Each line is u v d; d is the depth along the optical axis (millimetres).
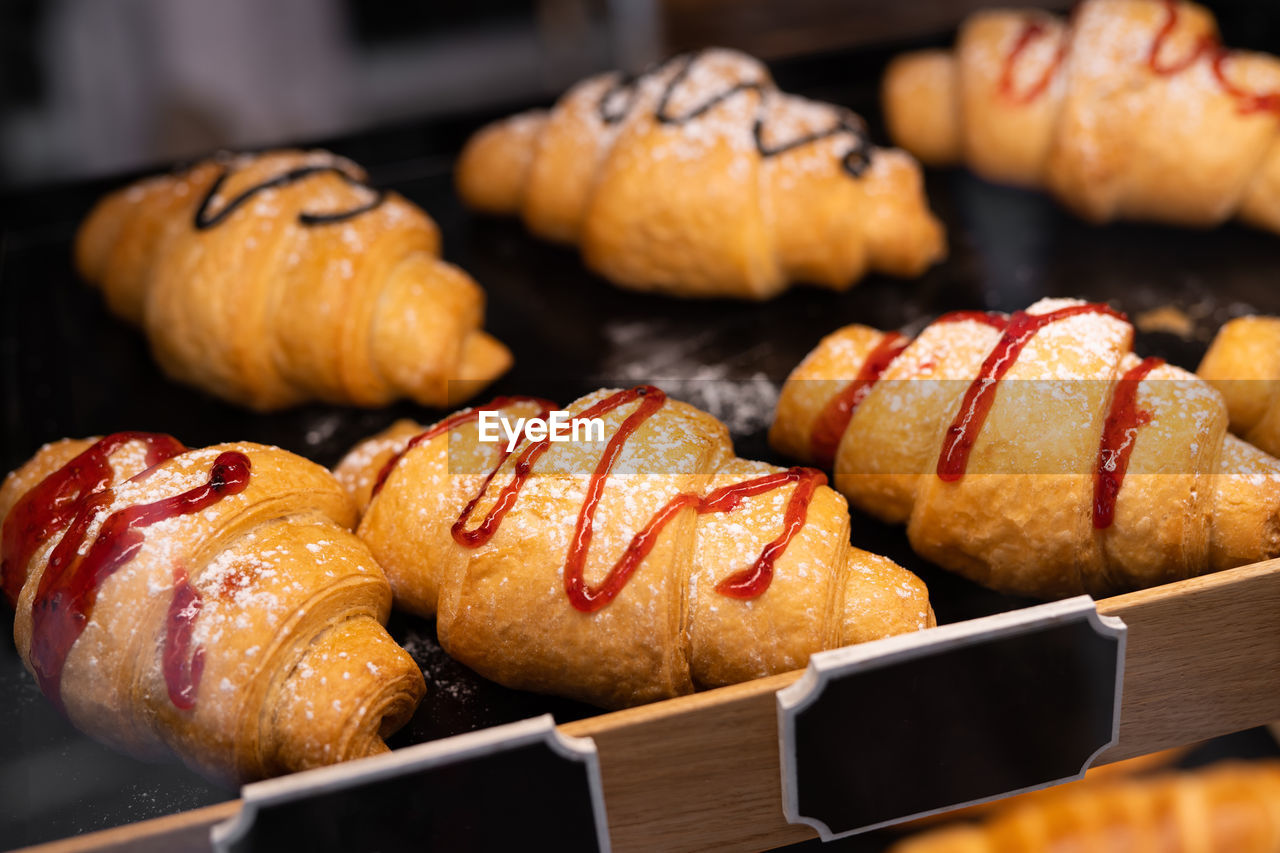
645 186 575
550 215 610
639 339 573
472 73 813
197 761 431
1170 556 452
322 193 564
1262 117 572
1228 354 488
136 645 427
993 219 616
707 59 617
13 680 474
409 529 465
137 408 557
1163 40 585
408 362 541
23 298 603
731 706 405
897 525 493
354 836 398
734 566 439
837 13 771
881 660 402
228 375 544
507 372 558
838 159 583
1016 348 461
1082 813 433
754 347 565
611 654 437
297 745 426
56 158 737
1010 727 417
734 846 423
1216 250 589
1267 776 437
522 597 440
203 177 580
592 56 800
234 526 439
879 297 583
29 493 464
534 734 396
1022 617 407
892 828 436
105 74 749
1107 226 607
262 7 766
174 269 547
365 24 805
